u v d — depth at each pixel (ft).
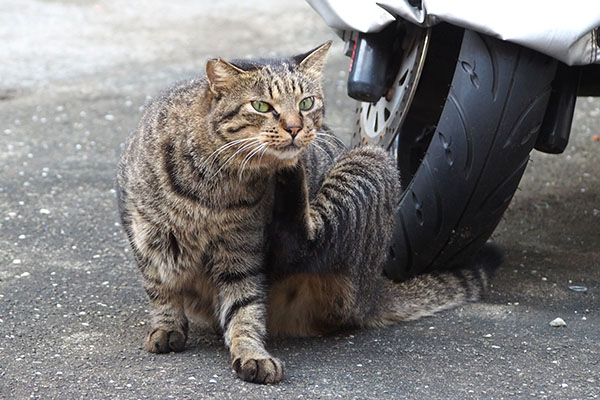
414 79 15.44
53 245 18.21
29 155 24.50
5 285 15.92
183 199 13.12
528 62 13.98
